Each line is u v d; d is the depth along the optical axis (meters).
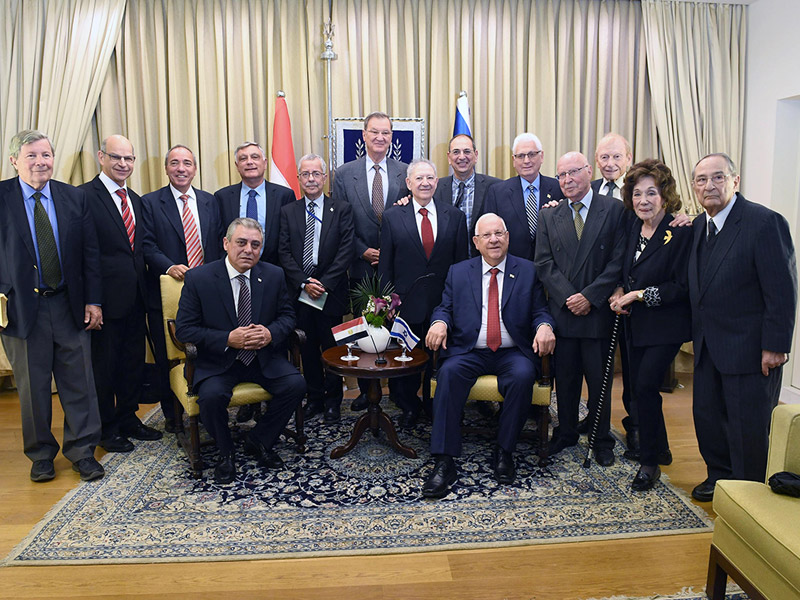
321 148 4.83
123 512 2.82
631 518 2.75
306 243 3.83
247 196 3.96
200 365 3.20
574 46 4.93
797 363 4.54
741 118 4.95
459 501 2.91
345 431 3.78
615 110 5.00
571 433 3.39
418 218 3.72
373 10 4.72
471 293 3.35
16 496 2.99
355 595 2.24
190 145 4.71
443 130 4.90
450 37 4.80
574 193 3.21
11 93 4.41
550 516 2.77
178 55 4.62
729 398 2.75
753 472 2.74
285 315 3.39
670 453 3.30
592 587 2.28
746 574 1.97
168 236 3.69
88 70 4.44
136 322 3.62
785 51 4.47
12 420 4.06
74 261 3.10
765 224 2.61
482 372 3.27
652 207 2.88
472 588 2.28
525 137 3.76
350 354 3.40
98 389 3.49
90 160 4.55
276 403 3.25
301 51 4.71
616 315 3.22
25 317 2.99
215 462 3.34
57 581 2.32
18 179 3.03
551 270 3.27
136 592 2.26
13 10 4.41
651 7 4.85
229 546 2.54
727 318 2.71
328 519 2.76
